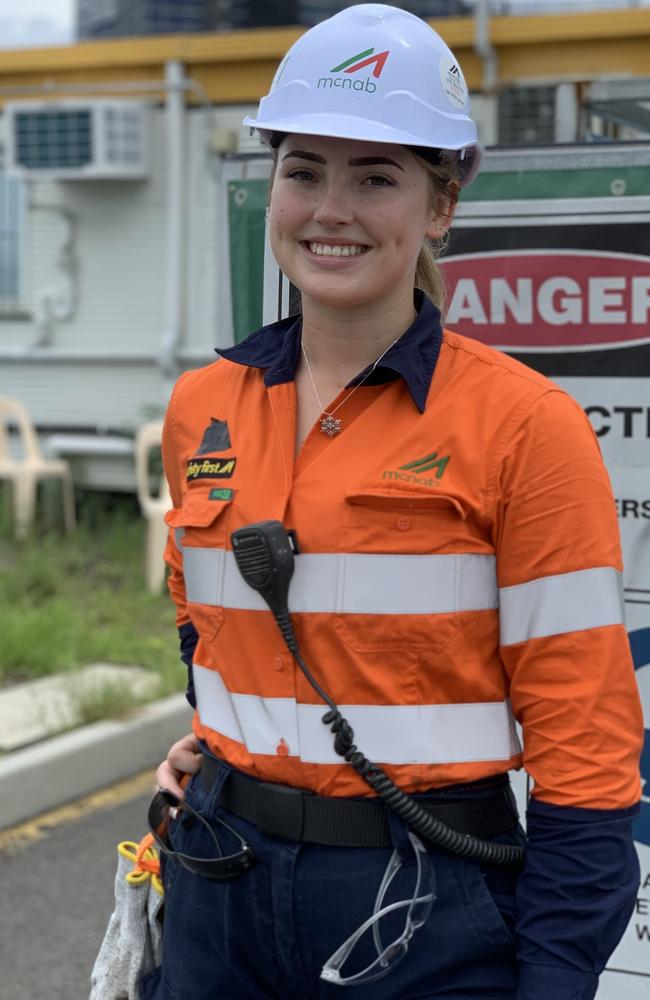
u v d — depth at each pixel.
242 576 1.70
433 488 1.65
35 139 10.69
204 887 1.81
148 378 11.02
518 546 1.66
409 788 1.68
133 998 2.03
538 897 1.63
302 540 1.69
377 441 1.71
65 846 4.92
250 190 2.77
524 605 1.66
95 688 6.00
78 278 11.23
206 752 1.86
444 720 1.69
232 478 1.79
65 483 10.20
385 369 1.72
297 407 1.81
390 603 1.66
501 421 1.67
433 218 1.81
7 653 6.58
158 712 5.96
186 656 2.06
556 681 1.64
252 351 1.88
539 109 9.64
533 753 1.67
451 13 10.81
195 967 1.83
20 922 4.27
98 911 4.36
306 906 1.70
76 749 5.46
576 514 1.64
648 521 2.54
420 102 1.69
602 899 1.60
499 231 2.58
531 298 2.58
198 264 10.78
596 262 2.54
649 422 2.54
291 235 1.74
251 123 1.74
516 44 9.59
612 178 2.51
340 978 1.67
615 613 1.65
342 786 1.69
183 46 10.27
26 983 3.86
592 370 2.56
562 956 1.60
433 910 1.68
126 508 10.97
